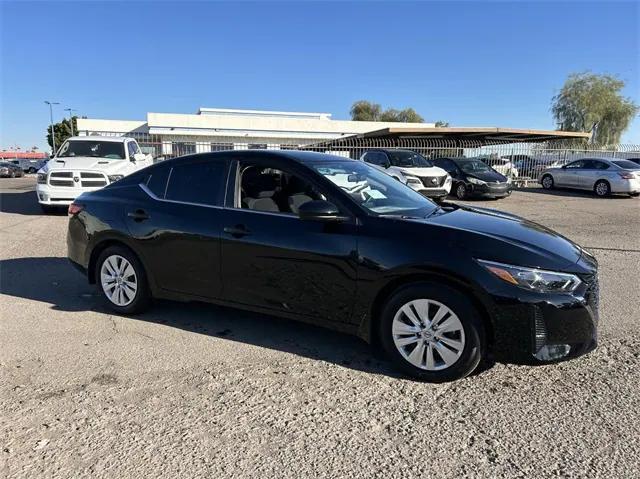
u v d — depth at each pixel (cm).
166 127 5150
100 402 330
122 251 483
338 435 294
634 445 281
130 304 484
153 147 2005
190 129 5231
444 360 350
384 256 356
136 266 477
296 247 387
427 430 299
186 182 461
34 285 602
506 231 373
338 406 326
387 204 409
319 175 403
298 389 349
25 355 402
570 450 278
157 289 467
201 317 489
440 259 340
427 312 353
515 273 330
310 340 434
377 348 412
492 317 333
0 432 296
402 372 367
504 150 2345
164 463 268
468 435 294
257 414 317
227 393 343
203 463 268
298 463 269
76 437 291
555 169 2091
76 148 1301
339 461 270
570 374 367
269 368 381
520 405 325
